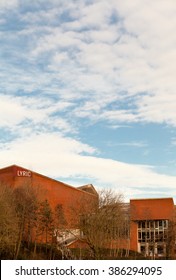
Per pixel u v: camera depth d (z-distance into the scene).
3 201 75.44
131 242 134.25
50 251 89.50
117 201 82.19
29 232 94.94
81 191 127.88
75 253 89.31
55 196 121.38
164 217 136.38
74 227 83.56
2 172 116.00
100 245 73.81
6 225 70.31
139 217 137.38
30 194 96.44
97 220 74.50
